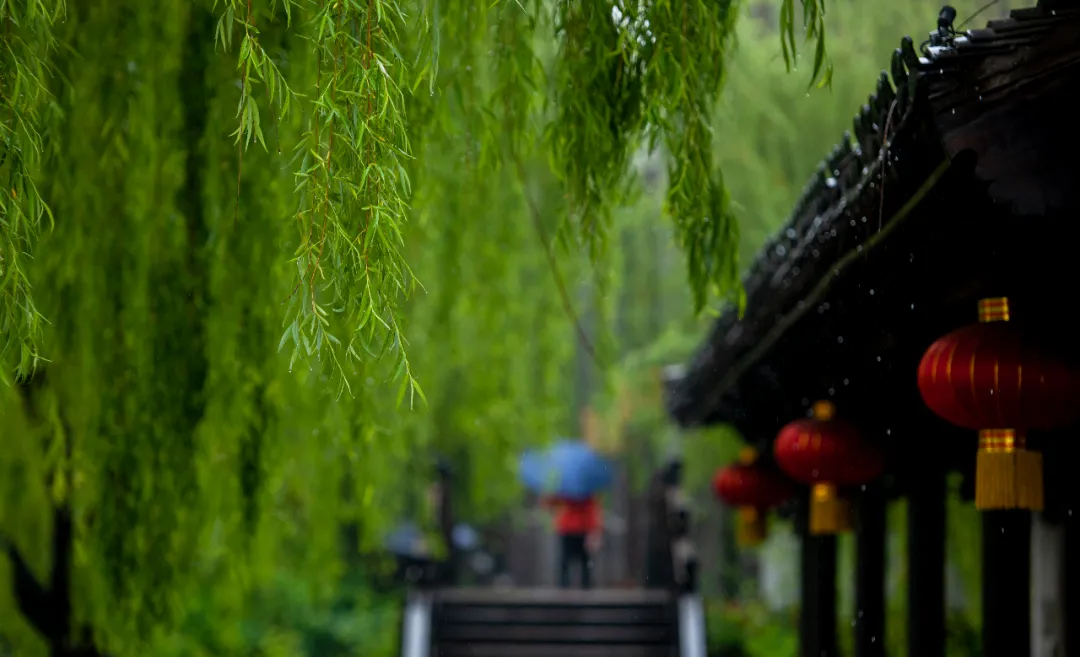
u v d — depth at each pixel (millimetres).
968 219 4895
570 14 6070
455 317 12344
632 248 19703
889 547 20641
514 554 33000
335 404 7691
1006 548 7020
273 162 7242
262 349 7641
